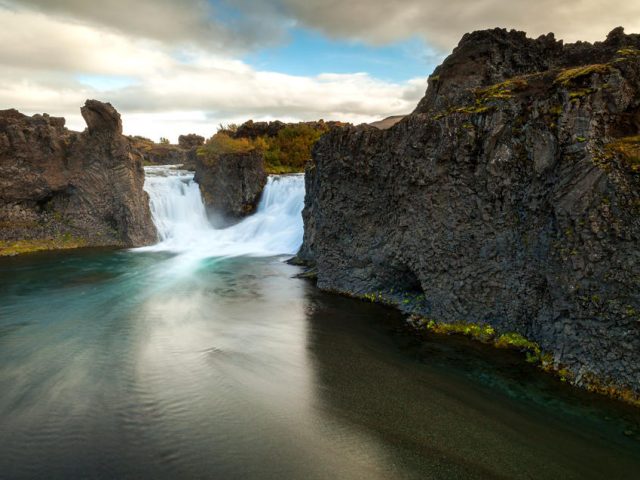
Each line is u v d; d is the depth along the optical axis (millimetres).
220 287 22547
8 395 11656
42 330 16453
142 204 35844
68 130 40719
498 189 14219
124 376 12773
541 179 13023
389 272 19328
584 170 11609
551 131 12781
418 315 17031
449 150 15438
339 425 10297
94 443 9656
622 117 12242
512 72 18203
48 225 34250
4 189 32656
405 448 9461
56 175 34500
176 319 17719
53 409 11000
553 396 11234
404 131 17562
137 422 10461
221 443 9648
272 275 25094
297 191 36906
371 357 13859
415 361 13484
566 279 11844
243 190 38719
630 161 11227
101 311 18734
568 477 8547
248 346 14898
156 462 9039
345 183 20906
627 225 10758
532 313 13570
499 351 13711
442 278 16062
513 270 13984
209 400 11430
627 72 12164
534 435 9820
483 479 8516
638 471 8672
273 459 9117
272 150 52250
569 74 13203
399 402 11258
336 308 18750
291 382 12359
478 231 14859
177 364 13539
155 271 26188
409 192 17188
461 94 16750
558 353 12289
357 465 8938
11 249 31312
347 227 21109
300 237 32969
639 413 10266
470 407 10945
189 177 42500
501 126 14164
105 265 27844
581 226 11492
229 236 37000
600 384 11109
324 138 21812
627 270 10664
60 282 23547
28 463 9000
